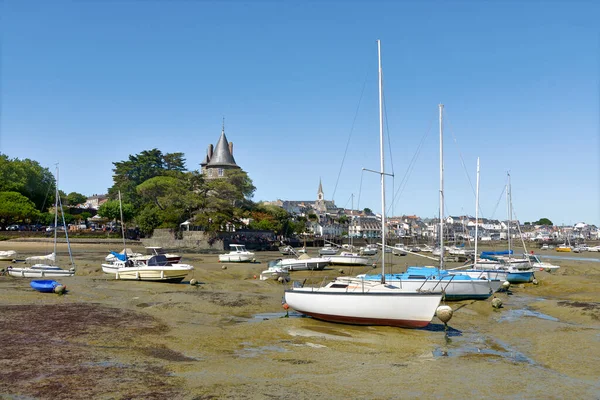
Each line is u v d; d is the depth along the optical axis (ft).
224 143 461.37
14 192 317.63
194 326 64.18
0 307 70.59
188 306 79.56
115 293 93.35
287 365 46.93
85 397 35.88
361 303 65.51
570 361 50.62
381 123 79.46
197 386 39.19
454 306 86.63
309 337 59.98
